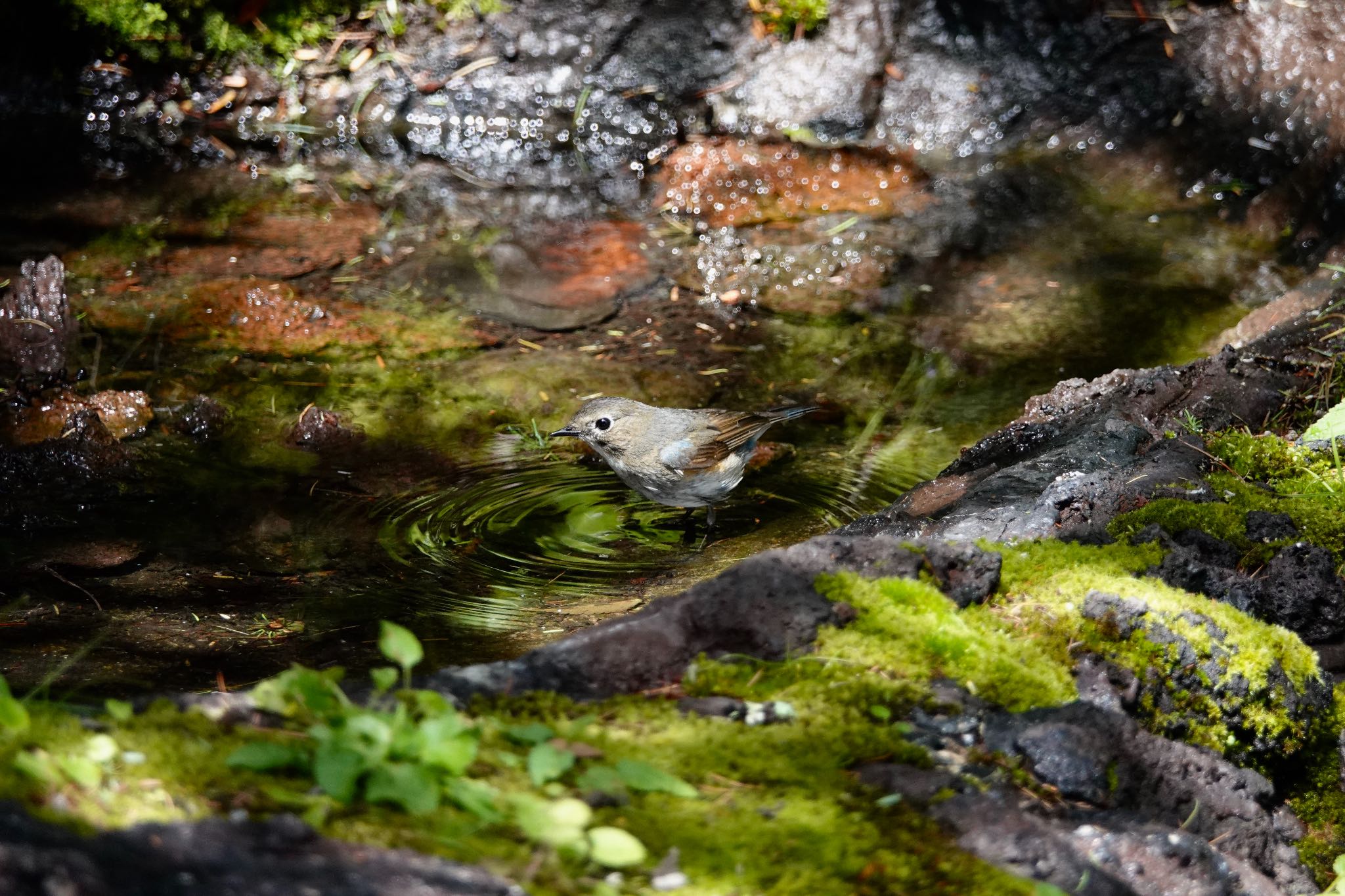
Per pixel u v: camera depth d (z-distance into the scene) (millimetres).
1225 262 11156
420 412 8992
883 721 4188
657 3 13398
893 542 4969
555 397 9258
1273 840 4496
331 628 6539
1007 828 3730
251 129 13148
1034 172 12500
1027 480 6141
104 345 9484
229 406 8906
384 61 13422
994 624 4754
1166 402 7137
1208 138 12328
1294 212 11586
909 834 3643
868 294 10734
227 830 3166
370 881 3047
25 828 3002
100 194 11930
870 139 12953
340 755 3414
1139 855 3793
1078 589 4984
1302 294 9961
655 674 4316
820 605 4602
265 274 10641
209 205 11875
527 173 12750
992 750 4137
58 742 3434
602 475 8391
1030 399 7727
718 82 13172
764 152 12664
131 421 8594
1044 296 10672
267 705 3809
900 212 11977
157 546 7324
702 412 7914
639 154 12859
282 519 7680
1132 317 10383
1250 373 7477
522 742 3814
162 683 5891
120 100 13117
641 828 3506
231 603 6777
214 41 13203
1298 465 6406
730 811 3641
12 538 7309
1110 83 12828
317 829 3246
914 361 9820
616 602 6840
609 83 13219
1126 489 5867
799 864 3445
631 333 10148
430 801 3352
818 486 8273
